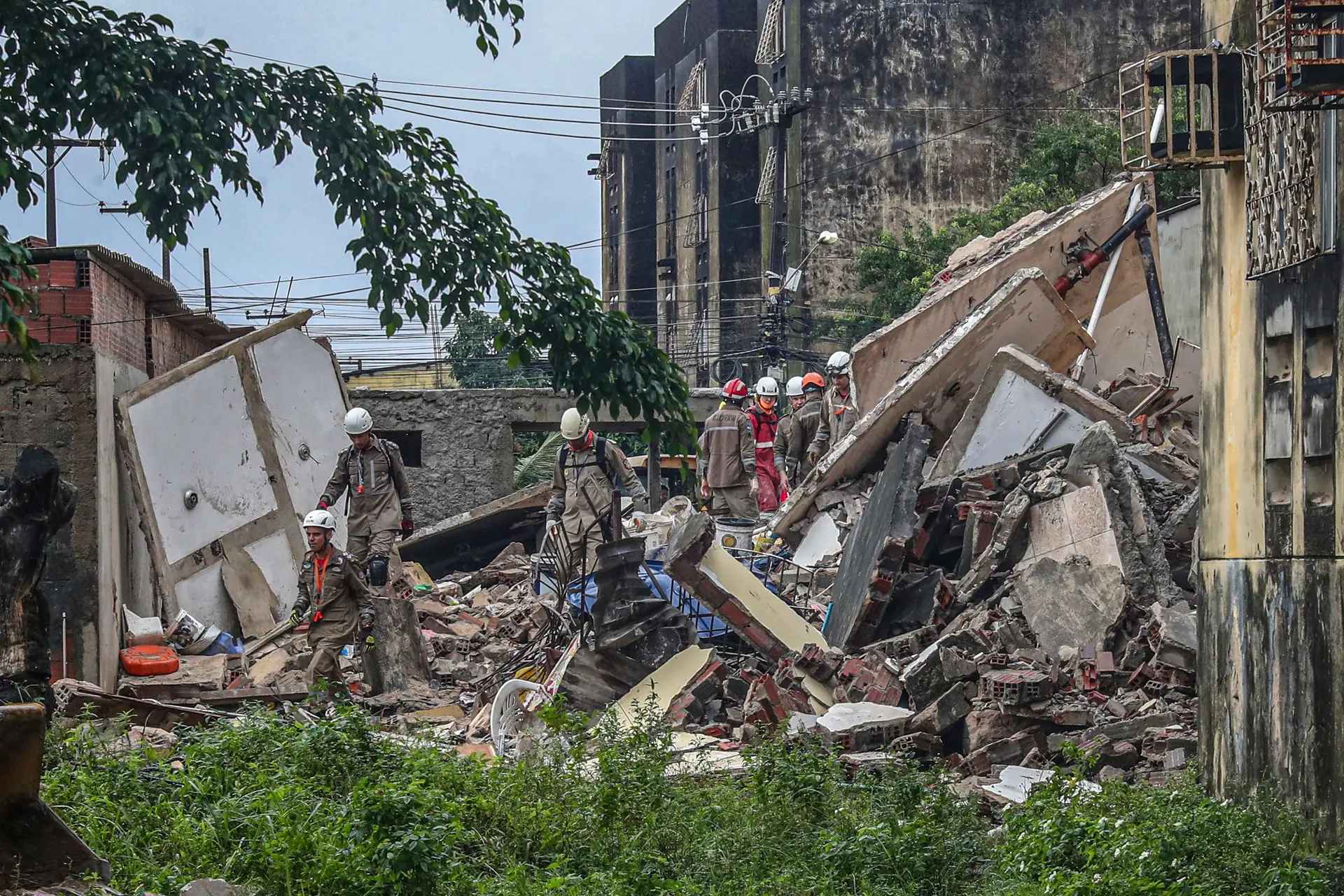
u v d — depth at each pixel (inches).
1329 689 499.2
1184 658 680.4
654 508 2085.4
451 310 1098.7
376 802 463.5
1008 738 667.4
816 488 1167.0
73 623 933.2
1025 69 3344.0
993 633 741.9
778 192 3412.9
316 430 1300.4
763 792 555.2
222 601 1149.1
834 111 3304.6
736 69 3870.6
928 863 490.6
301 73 1041.5
